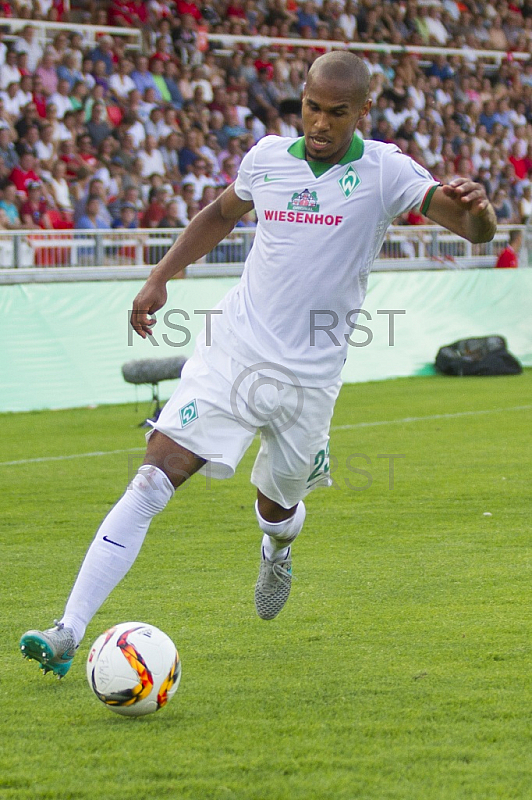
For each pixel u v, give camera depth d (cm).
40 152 5425
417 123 7294
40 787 1069
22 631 1639
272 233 1379
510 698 1316
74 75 5853
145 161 5847
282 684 1380
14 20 5862
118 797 1045
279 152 1386
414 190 1344
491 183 7425
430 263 6219
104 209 5384
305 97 1317
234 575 1988
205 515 2531
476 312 5881
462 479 2927
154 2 6662
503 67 8219
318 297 1376
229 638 1595
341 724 1234
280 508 1503
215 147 6216
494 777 1087
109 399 4572
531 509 2552
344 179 1350
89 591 1333
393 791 1053
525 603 1769
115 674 1231
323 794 1047
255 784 1071
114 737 1201
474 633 1602
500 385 5150
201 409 1367
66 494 2778
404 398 4684
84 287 4675
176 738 1196
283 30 7250
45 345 4478
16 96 5553
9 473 3066
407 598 1808
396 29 7862
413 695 1330
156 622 1686
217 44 6888
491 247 6481
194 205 5747
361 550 2166
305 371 1387
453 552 2139
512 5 8794
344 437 3666
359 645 1552
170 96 6316
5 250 4819
